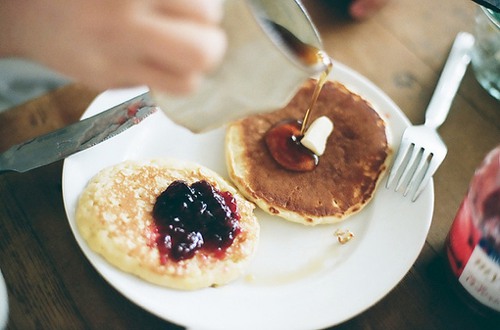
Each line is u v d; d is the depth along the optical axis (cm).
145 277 37
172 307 36
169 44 26
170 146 45
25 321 37
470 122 49
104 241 37
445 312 39
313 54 33
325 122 46
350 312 37
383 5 56
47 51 30
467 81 52
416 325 39
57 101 46
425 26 55
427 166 44
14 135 44
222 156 46
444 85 50
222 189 42
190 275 38
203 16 26
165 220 39
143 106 43
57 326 37
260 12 30
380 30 54
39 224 40
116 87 30
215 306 37
